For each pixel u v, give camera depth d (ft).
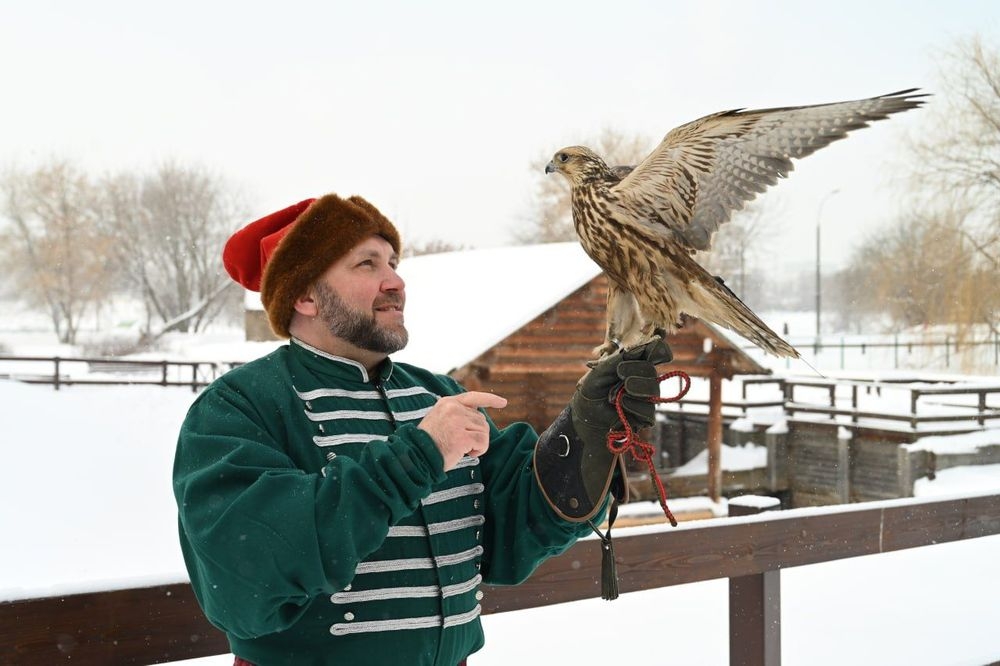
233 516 5.45
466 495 7.18
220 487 5.72
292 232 6.97
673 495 57.82
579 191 8.60
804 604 21.18
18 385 82.38
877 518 12.26
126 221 204.74
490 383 49.08
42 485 49.85
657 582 10.22
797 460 60.44
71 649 7.02
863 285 90.07
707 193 8.10
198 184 213.46
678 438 65.77
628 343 8.39
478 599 7.07
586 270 51.93
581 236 8.64
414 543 6.52
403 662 6.24
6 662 6.80
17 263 192.24
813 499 59.41
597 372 7.02
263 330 141.08
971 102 70.90
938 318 75.61
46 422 66.64
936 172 72.33
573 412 7.11
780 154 7.75
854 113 7.43
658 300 8.25
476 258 65.31
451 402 5.92
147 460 59.21
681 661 16.62
